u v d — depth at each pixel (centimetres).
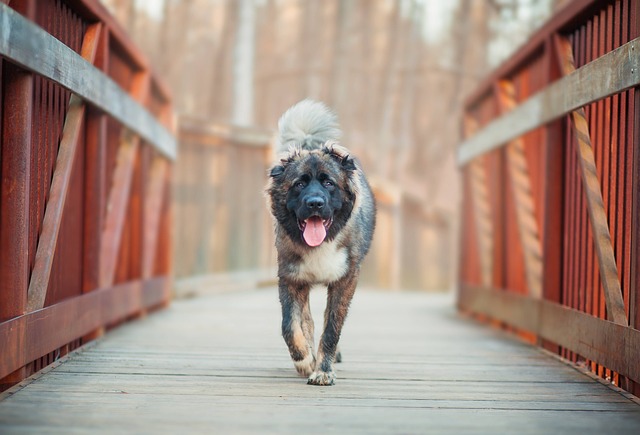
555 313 533
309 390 404
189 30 1880
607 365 426
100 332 582
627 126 421
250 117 1522
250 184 1151
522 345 591
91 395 379
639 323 386
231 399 377
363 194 494
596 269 476
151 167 803
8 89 383
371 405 369
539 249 620
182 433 309
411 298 1133
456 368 479
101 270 577
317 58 2005
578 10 489
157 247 855
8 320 373
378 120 1977
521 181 663
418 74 2000
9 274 389
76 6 489
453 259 1391
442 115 1973
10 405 354
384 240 1315
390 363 497
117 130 644
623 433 321
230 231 1116
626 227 422
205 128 995
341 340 617
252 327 685
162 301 845
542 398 391
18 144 384
